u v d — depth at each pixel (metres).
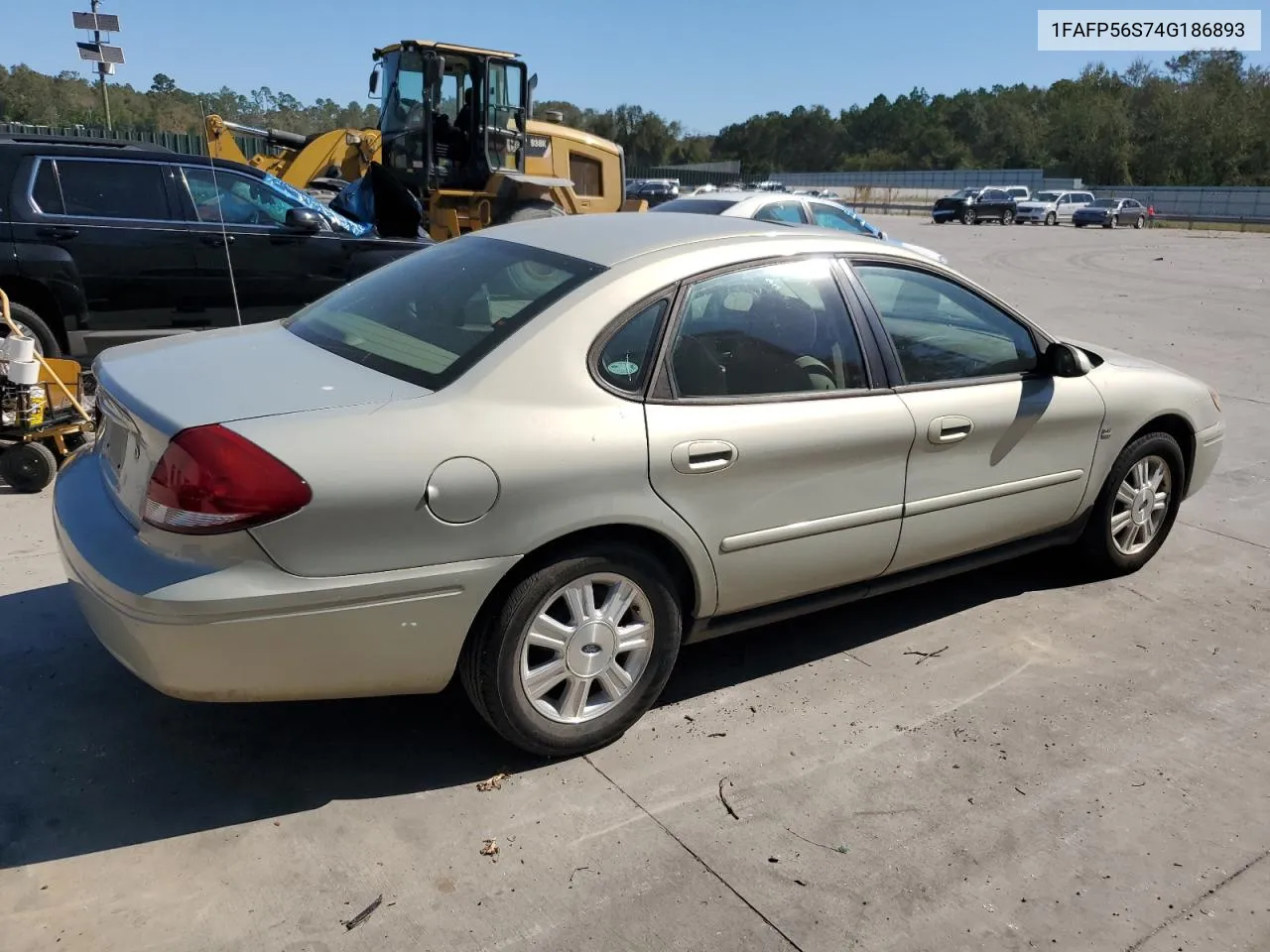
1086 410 4.26
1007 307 4.11
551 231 3.66
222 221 7.19
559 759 3.16
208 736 3.20
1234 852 2.88
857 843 2.85
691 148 112.81
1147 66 83.56
